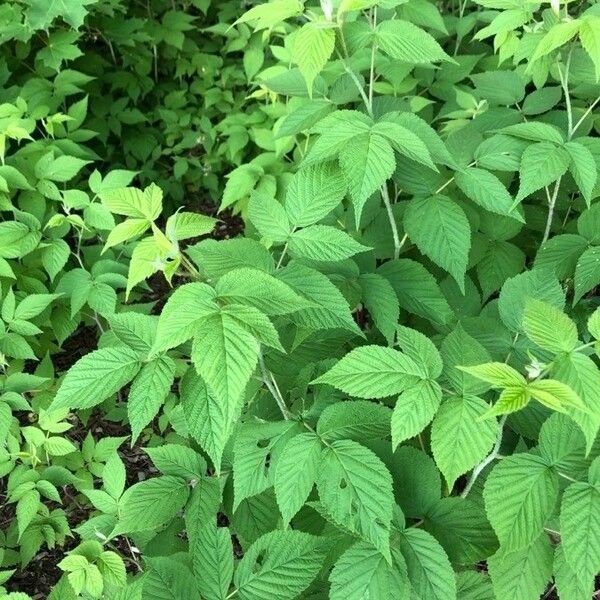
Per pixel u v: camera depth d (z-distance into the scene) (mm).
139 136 4949
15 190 3270
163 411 3441
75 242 3770
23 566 2617
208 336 1173
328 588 1596
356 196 1574
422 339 1405
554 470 1320
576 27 1744
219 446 1228
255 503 1708
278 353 1780
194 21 5520
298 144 3516
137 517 1596
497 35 2617
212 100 4855
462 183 1994
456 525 1470
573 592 1352
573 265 2180
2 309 2824
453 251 1947
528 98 2451
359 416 1444
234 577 1438
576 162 1890
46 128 3566
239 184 3529
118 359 1392
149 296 4191
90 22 4633
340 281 1846
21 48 4184
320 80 2338
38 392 3158
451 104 3154
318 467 1351
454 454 1287
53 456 2834
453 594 1294
